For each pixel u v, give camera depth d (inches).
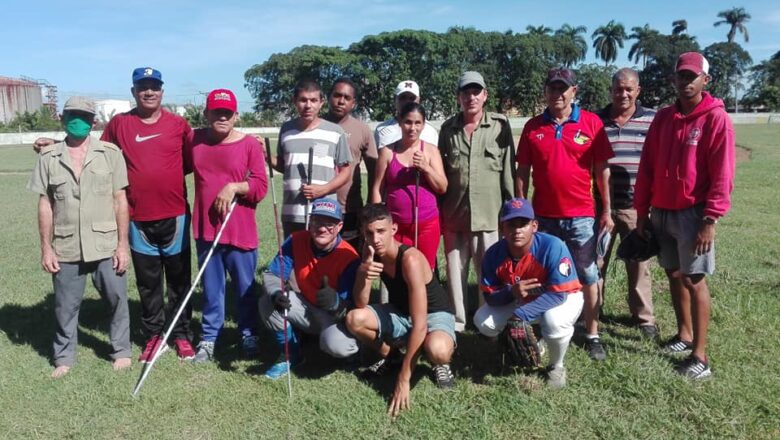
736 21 3954.2
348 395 181.2
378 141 219.1
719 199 175.3
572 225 202.1
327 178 213.5
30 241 407.8
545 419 164.1
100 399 180.7
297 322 194.7
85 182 194.1
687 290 201.3
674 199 185.5
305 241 195.8
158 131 207.8
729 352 198.8
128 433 163.6
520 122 2265.0
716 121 175.8
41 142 197.3
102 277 200.1
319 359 207.8
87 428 165.9
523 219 176.9
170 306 221.1
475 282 285.7
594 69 3270.2
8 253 372.5
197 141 208.1
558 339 176.7
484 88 214.2
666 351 203.6
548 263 180.1
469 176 215.5
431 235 212.4
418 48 3297.2
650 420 162.7
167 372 198.8
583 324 228.7
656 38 3555.6
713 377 182.9
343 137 217.6
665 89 3535.9
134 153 205.6
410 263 176.4
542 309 178.1
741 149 1118.4
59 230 195.6
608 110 227.8
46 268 196.2
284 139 217.9
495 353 208.8
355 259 194.9
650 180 198.4
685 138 182.2
